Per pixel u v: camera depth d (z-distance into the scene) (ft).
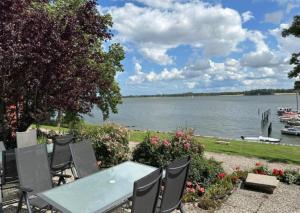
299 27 34.45
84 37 27.22
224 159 28.43
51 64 23.77
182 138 21.03
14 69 22.90
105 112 54.29
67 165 17.46
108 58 50.85
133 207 8.52
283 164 27.32
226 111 259.60
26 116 27.81
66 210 9.77
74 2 32.76
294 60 35.99
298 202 17.29
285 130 120.26
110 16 37.86
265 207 16.43
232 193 18.45
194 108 317.63
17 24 22.59
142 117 195.62
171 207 11.51
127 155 22.93
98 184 12.15
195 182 18.44
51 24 23.81
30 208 11.89
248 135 114.52
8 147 26.99
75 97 26.81
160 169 9.82
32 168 13.28
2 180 14.32
